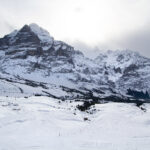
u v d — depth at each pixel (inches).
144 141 1144.2
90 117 2190.0
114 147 984.3
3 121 1584.6
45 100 2898.6
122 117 2049.7
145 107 2832.2
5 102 2436.0
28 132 1371.8
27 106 2277.3
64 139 1182.9
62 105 2765.7
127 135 1357.0
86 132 1464.1
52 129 1513.3
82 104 2908.5
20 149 922.1
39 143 1056.8
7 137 1188.5
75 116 2101.4
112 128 1638.8
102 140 1165.1
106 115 2153.1
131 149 948.0
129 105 2755.9
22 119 1685.5
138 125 1758.1
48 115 1929.1
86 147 978.7
